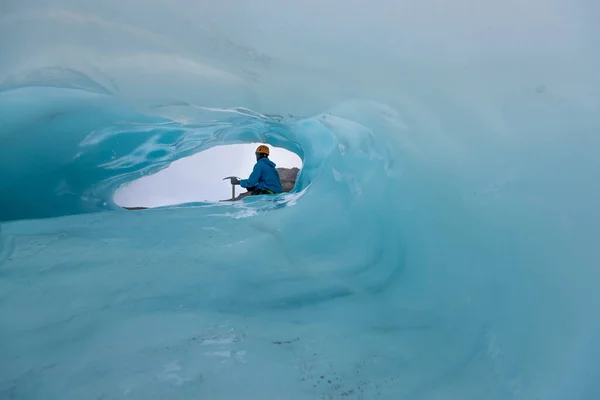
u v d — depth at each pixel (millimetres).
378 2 1478
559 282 1207
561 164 1281
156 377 1078
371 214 2238
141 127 3215
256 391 1058
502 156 1430
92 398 997
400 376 1162
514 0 1328
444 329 1401
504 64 1388
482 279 1447
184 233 2316
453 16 1422
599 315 1093
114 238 2199
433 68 1525
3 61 1729
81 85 1981
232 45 1680
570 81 1277
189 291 1600
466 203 1566
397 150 1919
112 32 1700
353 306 1607
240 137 4434
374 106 1842
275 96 1961
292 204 2990
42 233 2275
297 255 2080
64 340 1227
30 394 1008
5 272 1690
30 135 2609
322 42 1602
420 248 1800
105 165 3406
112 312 1404
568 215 1236
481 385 1122
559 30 1287
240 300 1580
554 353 1118
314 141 3920
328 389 1091
